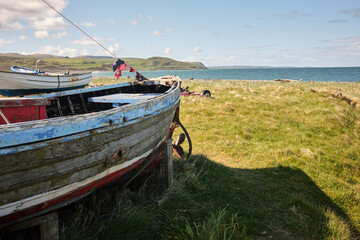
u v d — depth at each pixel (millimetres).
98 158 3107
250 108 13484
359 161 7871
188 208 4375
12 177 2359
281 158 7492
